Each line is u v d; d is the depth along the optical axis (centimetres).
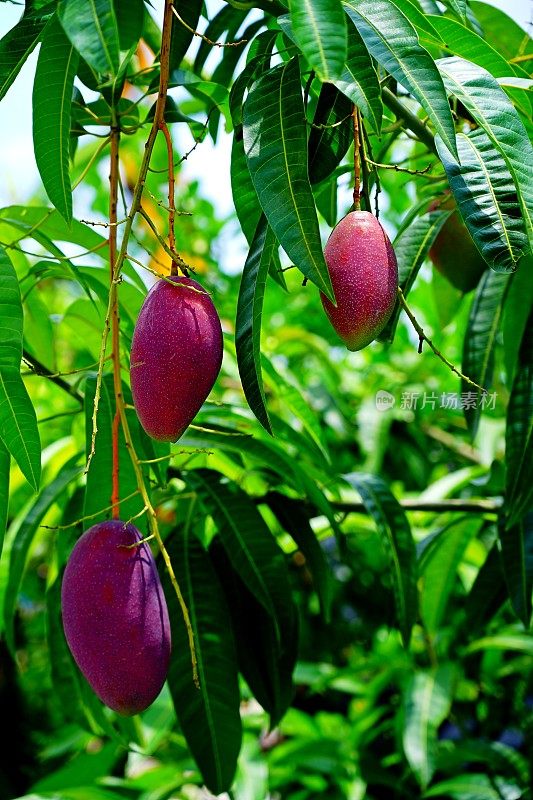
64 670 166
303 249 119
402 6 131
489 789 184
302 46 112
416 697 191
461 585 247
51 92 129
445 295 179
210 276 325
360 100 119
